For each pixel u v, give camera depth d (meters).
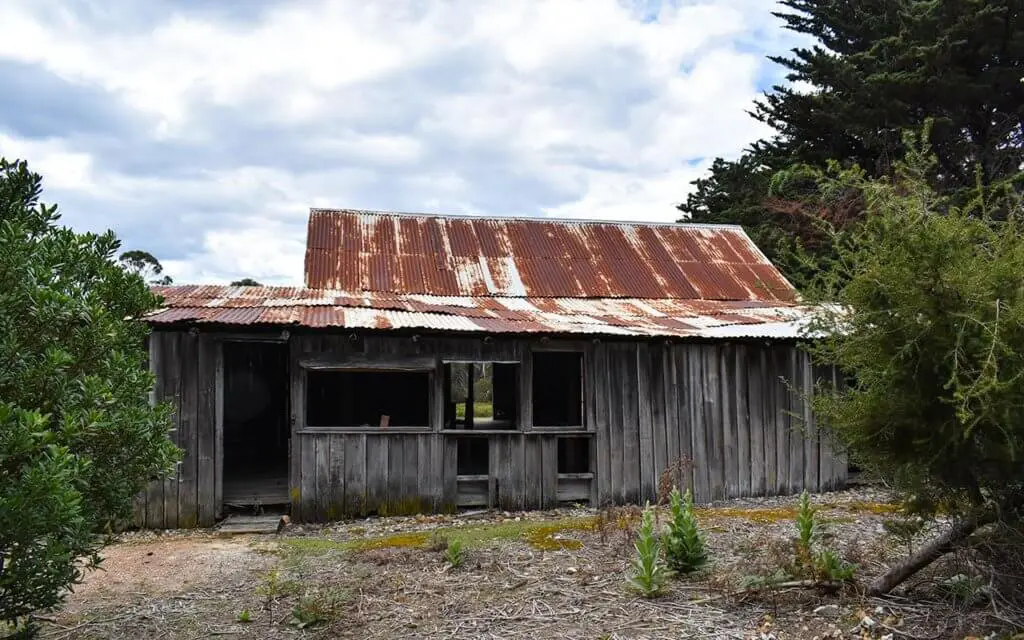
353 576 6.43
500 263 14.46
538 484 10.19
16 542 3.41
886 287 4.54
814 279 5.30
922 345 4.55
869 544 6.92
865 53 20.34
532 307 12.18
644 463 10.49
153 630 5.24
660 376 10.67
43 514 3.30
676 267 15.18
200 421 9.23
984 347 4.17
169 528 9.04
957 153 19.27
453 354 10.00
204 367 9.30
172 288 11.75
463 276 13.78
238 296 11.18
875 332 4.71
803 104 21.14
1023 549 4.68
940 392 4.55
